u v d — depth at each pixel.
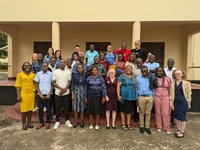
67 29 8.72
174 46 8.59
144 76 4.45
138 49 5.47
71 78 4.70
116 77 4.76
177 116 4.20
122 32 8.64
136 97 4.48
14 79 9.02
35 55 5.37
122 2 6.36
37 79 4.52
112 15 6.40
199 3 6.20
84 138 4.04
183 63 8.56
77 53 5.39
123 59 5.24
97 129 4.57
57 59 5.35
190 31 7.84
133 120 5.07
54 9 6.45
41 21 6.50
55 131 4.41
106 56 5.55
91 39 8.71
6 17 6.47
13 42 8.88
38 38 8.91
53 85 4.58
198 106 6.36
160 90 4.43
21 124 4.89
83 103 4.59
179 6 6.25
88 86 4.55
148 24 7.88
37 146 3.65
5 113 5.71
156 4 6.29
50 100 4.60
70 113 5.44
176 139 4.08
